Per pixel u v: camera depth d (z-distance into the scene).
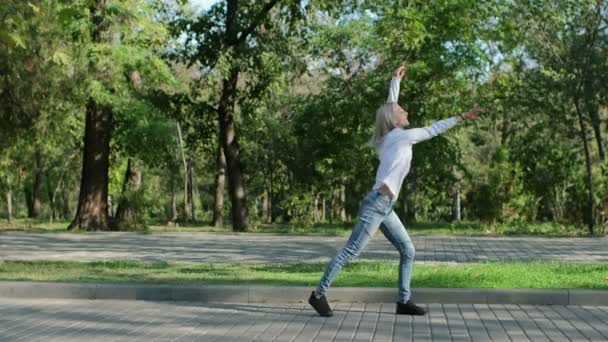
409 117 29.02
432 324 7.77
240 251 17.73
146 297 9.50
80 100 23.92
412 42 26.31
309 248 18.80
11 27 11.10
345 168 35.09
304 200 32.84
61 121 23.84
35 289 9.66
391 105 8.22
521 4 27.28
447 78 28.34
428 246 19.45
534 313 8.46
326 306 8.21
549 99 30.38
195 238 23.12
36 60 19.83
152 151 27.38
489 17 27.88
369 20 29.06
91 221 27.59
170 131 27.23
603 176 28.19
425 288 9.37
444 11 26.80
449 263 14.05
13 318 8.10
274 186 50.97
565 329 7.48
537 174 32.91
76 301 9.38
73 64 22.19
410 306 8.33
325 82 31.67
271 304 9.17
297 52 30.23
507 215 29.97
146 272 11.87
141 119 26.33
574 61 27.94
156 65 25.44
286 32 29.47
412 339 7.00
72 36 22.44
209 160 52.84
